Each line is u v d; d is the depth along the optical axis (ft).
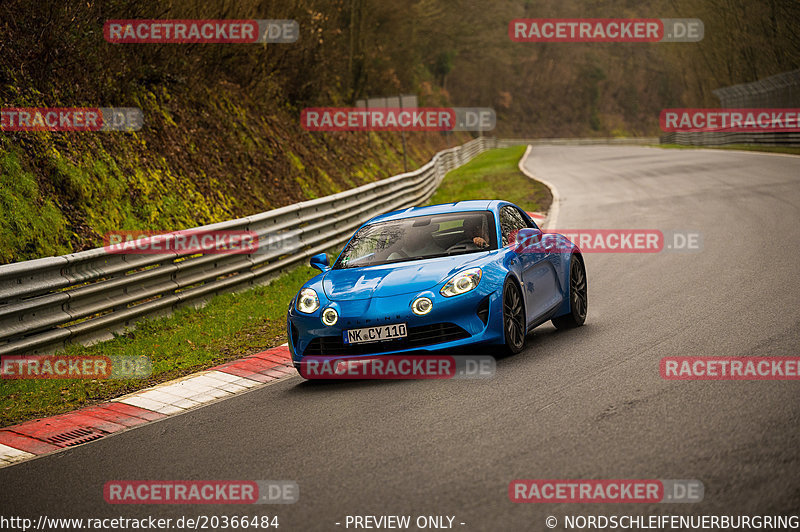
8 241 130.31
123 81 181.16
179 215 170.81
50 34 159.22
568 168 437.58
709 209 218.79
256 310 129.49
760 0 602.03
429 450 60.39
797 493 46.60
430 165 323.57
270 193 215.92
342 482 55.57
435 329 84.38
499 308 86.33
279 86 274.77
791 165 327.47
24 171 141.18
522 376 80.07
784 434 56.29
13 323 100.42
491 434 62.64
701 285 122.83
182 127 197.57
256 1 221.46
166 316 124.26
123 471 64.39
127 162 167.94
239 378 94.84
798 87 509.76
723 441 56.08
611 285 131.85
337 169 285.64
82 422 81.76
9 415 86.84
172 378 97.35
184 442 71.00
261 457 63.67
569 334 100.53
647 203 247.29
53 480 63.93
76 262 109.60
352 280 90.58
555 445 58.70
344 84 394.32
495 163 552.41
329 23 306.14
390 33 474.49
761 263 135.54
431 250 94.43
